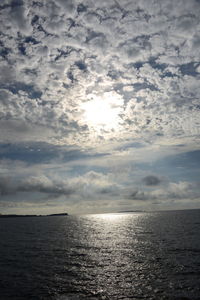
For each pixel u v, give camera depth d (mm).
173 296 18578
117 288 20859
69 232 74750
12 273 25938
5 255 36125
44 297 19172
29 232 77000
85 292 20109
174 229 69500
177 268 26047
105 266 28438
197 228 69250
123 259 31828
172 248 38094
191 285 20734
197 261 28812
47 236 63312
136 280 22766
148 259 31000
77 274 25297
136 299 18453
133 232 67188
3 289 21016
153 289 20250
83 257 34000
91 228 89750
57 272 26203
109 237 57875
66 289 20891
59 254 36531
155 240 48219
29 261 31750
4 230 87375
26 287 21453
